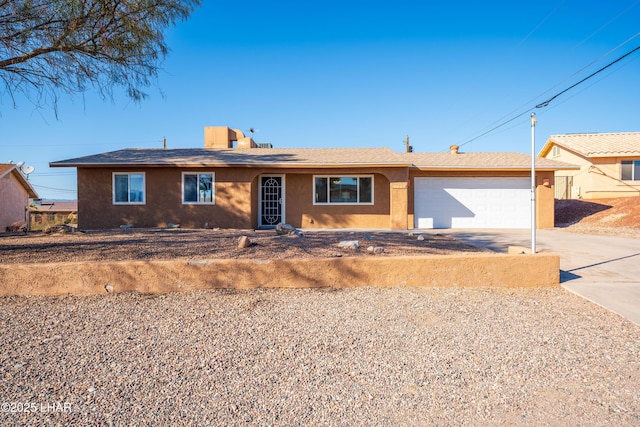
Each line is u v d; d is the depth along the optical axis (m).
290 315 4.84
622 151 20.38
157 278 5.82
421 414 2.78
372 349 3.87
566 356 3.71
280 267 6.02
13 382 3.16
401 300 5.46
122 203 15.48
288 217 16.55
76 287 5.69
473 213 16.83
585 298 5.60
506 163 17.11
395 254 8.30
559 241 11.65
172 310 5.00
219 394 3.02
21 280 5.62
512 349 3.88
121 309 5.04
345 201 16.55
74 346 3.89
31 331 4.28
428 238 12.38
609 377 3.31
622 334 4.26
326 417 2.73
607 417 2.73
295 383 3.20
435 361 3.61
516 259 6.21
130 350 3.80
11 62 7.65
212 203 15.55
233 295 5.66
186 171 15.55
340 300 5.45
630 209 16.98
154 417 2.71
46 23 7.46
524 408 2.86
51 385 3.12
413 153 20.33
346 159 16.00
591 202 20.05
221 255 7.84
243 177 15.52
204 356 3.68
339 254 8.07
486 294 5.80
